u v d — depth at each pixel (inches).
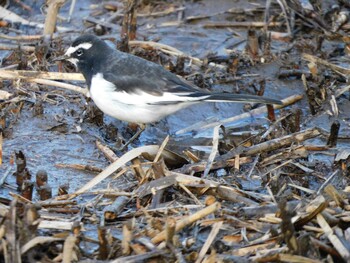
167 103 488.1
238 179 454.6
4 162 474.0
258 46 625.6
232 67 603.2
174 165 473.7
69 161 482.0
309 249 356.2
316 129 493.7
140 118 498.6
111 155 484.7
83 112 532.4
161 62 608.7
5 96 539.5
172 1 711.1
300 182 448.5
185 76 589.0
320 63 605.3
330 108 554.6
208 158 464.1
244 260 348.2
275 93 583.8
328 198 400.2
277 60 617.3
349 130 531.2
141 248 357.4
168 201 421.7
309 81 590.2
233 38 661.9
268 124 547.2
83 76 538.3
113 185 449.1
